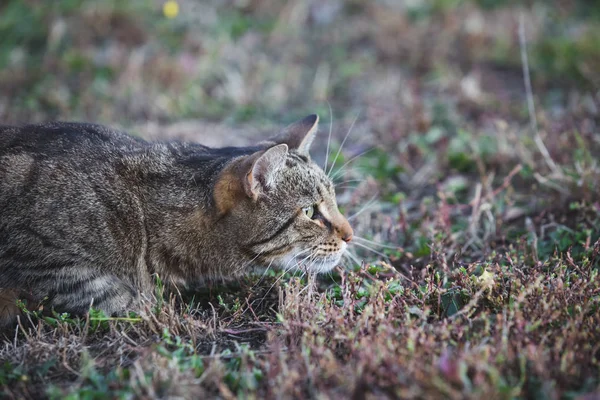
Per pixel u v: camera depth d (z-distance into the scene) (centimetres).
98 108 1079
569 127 921
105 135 659
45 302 615
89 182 610
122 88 1127
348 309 570
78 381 511
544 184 810
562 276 580
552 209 771
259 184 610
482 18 1361
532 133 943
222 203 613
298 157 651
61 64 1190
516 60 1213
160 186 629
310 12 1419
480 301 579
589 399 434
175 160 648
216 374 497
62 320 589
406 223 769
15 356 554
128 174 627
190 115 1107
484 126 1009
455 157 905
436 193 859
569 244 691
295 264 648
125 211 616
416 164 931
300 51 1305
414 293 609
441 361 457
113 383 497
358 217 794
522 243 688
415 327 523
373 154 954
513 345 491
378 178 887
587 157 809
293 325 549
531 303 543
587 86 1093
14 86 1143
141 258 630
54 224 595
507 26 1315
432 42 1277
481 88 1127
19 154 612
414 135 969
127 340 570
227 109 1129
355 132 1029
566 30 1316
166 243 630
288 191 622
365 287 642
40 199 598
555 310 529
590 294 560
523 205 798
